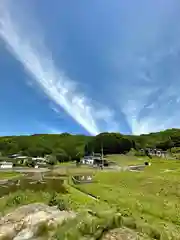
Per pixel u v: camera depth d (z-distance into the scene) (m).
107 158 152.00
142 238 11.45
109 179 69.31
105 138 186.00
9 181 80.75
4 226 13.53
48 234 12.27
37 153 197.75
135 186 54.84
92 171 105.38
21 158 170.25
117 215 12.76
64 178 88.94
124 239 10.95
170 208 32.91
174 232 15.87
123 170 93.81
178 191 44.44
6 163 147.00
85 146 197.00
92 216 13.13
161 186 50.03
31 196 23.20
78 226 11.77
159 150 172.75
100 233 11.21
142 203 36.09
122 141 186.38
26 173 111.12
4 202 20.72
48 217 13.91
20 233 12.81
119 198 41.38
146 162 118.88
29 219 13.90
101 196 45.78
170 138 189.62
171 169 83.94
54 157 171.00
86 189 56.09
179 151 161.38
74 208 19.19
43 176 97.62
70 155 195.38
